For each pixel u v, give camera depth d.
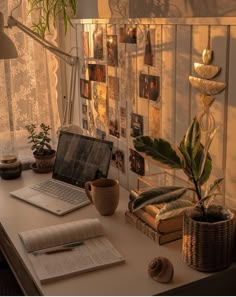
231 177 1.40
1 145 2.36
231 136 1.37
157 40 1.63
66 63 2.36
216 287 1.27
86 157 1.92
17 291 1.95
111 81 2.00
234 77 1.32
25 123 2.38
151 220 1.48
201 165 1.27
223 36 1.33
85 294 1.19
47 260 1.34
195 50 1.46
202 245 1.25
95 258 1.34
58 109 2.46
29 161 2.29
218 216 1.32
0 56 1.80
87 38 2.15
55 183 1.97
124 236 1.50
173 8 1.53
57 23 2.35
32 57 2.31
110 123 2.07
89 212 1.70
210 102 1.42
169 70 1.60
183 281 1.24
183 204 1.29
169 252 1.39
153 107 1.72
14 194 1.87
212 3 1.36
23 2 2.23
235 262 1.32
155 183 1.75
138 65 1.78
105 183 1.70
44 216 1.67
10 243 1.57
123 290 1.20
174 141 1.62
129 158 1.94
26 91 2.35
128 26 1.80
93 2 2.05
